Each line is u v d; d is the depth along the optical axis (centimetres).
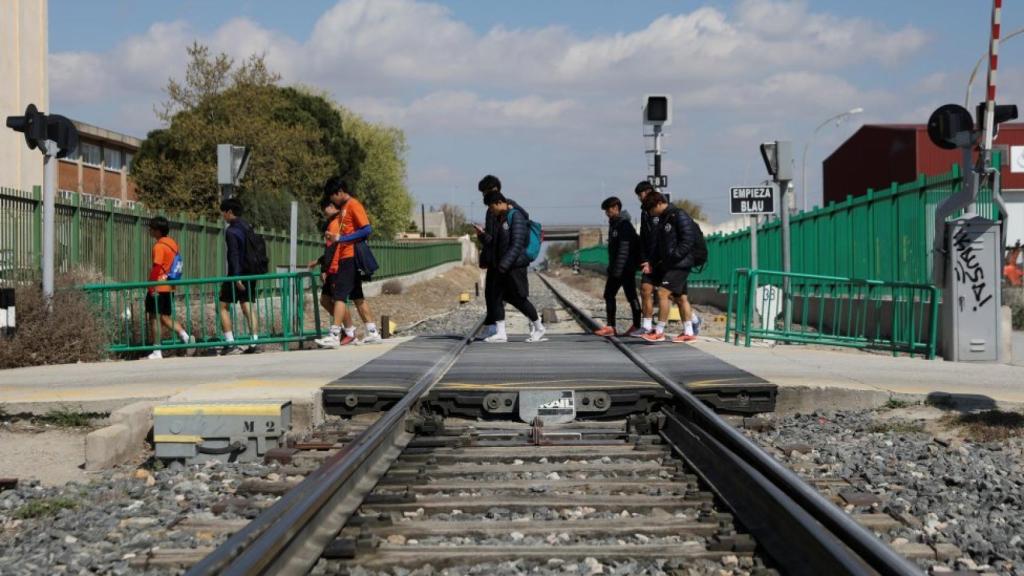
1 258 1683
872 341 1697
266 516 574
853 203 2412
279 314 1900
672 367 1312
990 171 1520
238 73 5731
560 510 682
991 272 1510
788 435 992
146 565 570
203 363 1388
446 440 915
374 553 568
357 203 1639
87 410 1091
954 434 988
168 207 5200
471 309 3875
